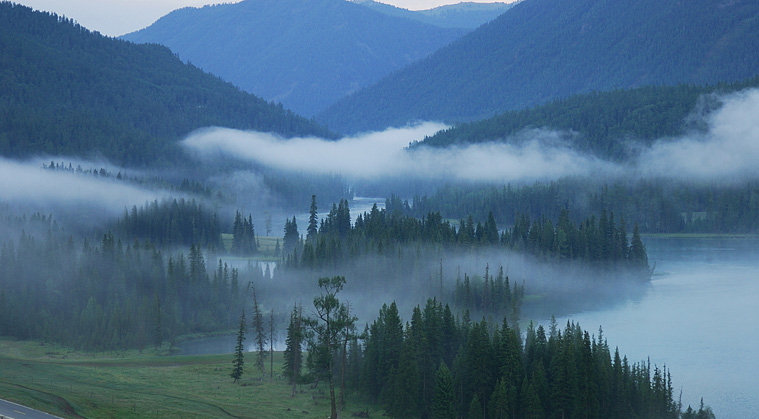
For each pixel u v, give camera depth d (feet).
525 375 529.86
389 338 558.56
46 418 364.79
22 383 460.96
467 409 530.68
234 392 547.08
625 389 534.37
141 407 449.06
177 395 510.99
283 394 548.72
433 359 559.38
